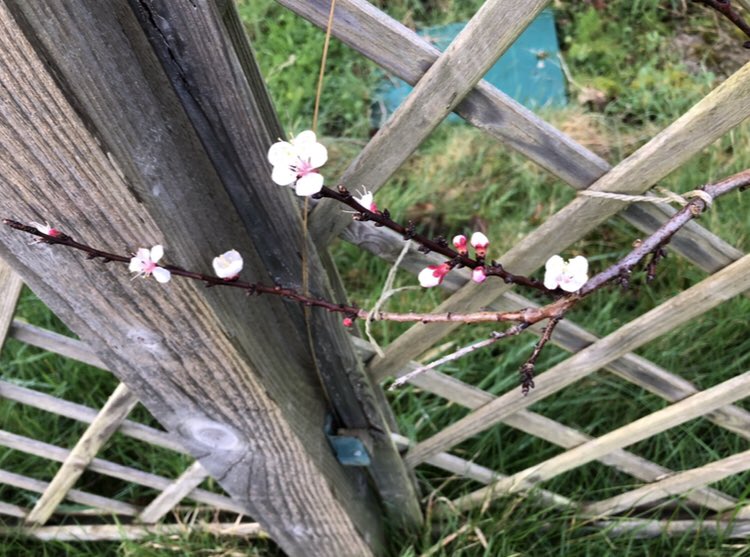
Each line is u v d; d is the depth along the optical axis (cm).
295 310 48
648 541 73
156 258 34
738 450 74
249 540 78
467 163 100
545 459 78
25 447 71
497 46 35
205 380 44
